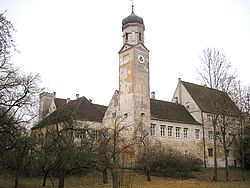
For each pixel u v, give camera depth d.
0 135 24.48
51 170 28.84
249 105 49.00
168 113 61.72
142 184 36.50
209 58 48.19
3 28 20.00
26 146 26.11
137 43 58.56
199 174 49.69
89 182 35.78
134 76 56.66
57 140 25.70
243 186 36.09
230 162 64.31
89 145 28.08
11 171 31.36
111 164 29.14
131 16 59.88
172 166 46.62
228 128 54.50
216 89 47.34
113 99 60.06
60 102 64.19
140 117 55.31
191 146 61.00
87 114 58.38
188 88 68.31
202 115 64.06
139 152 46.31
